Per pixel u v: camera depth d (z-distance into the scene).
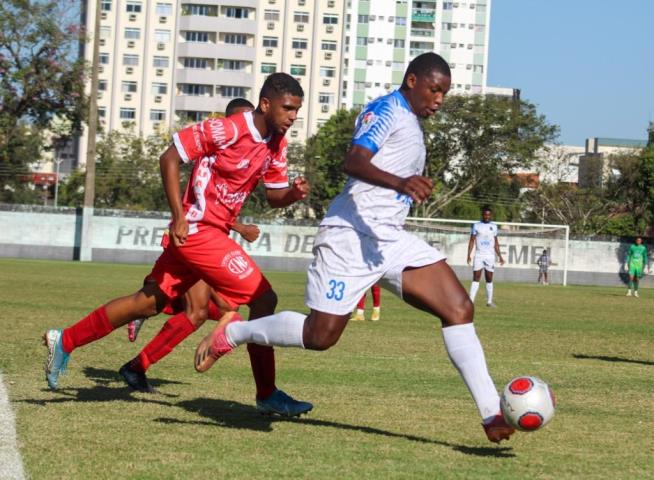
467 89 159.38
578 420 9.53
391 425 8.89
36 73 75.56
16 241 65.19
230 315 8.45
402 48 157.38
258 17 137.00
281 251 65.25
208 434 8.09
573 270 66.38
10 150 91.50
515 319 25.42
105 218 65.00
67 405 9.30
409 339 18.16
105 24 135.38
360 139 7.67
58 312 20.67
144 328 18.61
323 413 9.45
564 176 96.69
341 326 7.95
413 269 7.90
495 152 85.06
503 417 7.54
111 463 6.81
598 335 20.97
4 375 11.23
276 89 8.83
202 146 8.80
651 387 12.39
